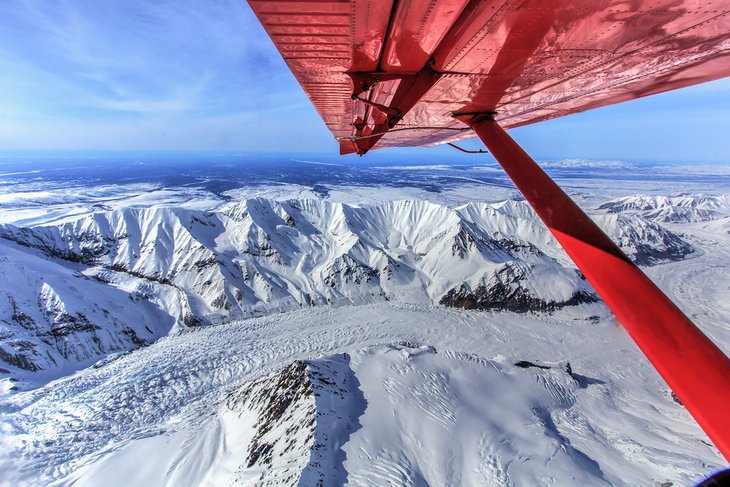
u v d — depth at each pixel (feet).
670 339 10.15
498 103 21.27
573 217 13.56
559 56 14.70
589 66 15.99
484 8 10.94
